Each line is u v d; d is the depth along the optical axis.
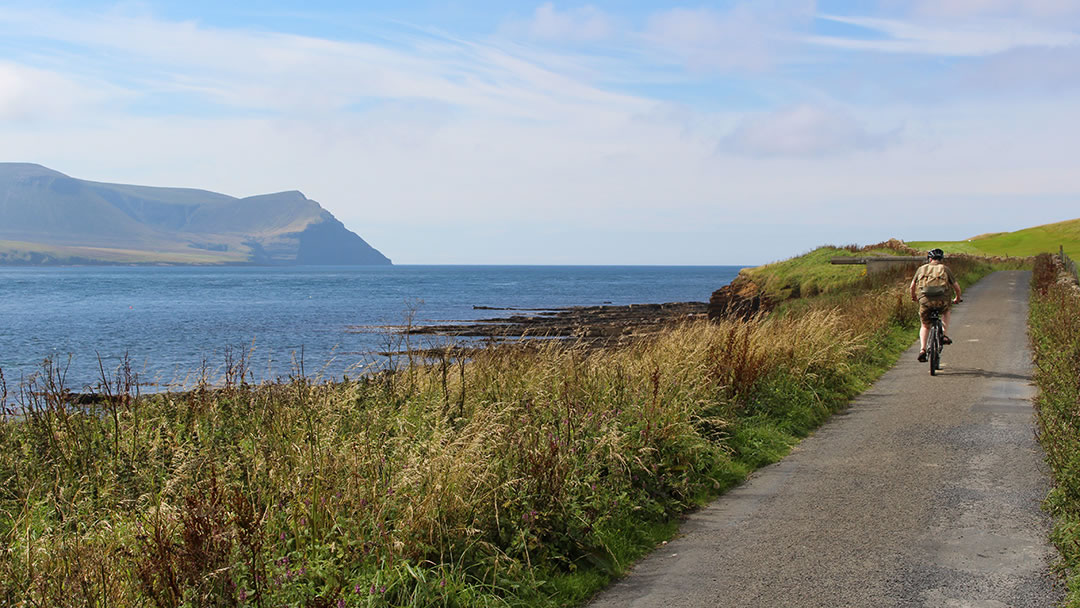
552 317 53.81
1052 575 4.82
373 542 4.63
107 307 78.56
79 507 5.21
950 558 5.16
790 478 7.32
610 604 4.78
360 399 7.41
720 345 10.49
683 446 7.40
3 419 6.75
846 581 4.85
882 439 8.65
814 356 11.30
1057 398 8.16
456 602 4.46
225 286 143.00
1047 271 28.56
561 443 6.44
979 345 16.31
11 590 3.96
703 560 5.39
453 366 8.83
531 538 5.20
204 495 4.70
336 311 67.94
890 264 37.44
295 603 4.08
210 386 7.89
